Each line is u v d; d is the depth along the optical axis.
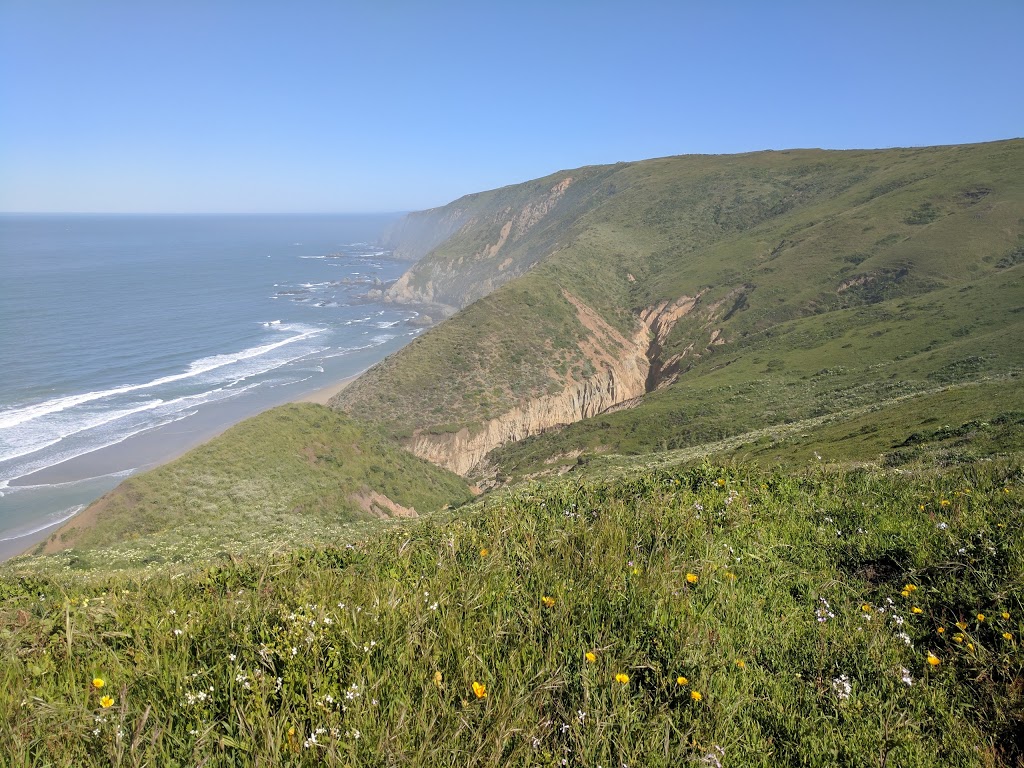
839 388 49.06
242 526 30.86
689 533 5.30
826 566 5.11
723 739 3.04
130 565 20.34
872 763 3.00
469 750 2.79
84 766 2.71
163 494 32.78
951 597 4.40
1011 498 6.16
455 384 78.50
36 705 3.06
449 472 56.09
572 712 3.09
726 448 34.41
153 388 80.94
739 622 4.10
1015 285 59.31
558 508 6.57
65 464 56.81
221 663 3.34
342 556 5.92
